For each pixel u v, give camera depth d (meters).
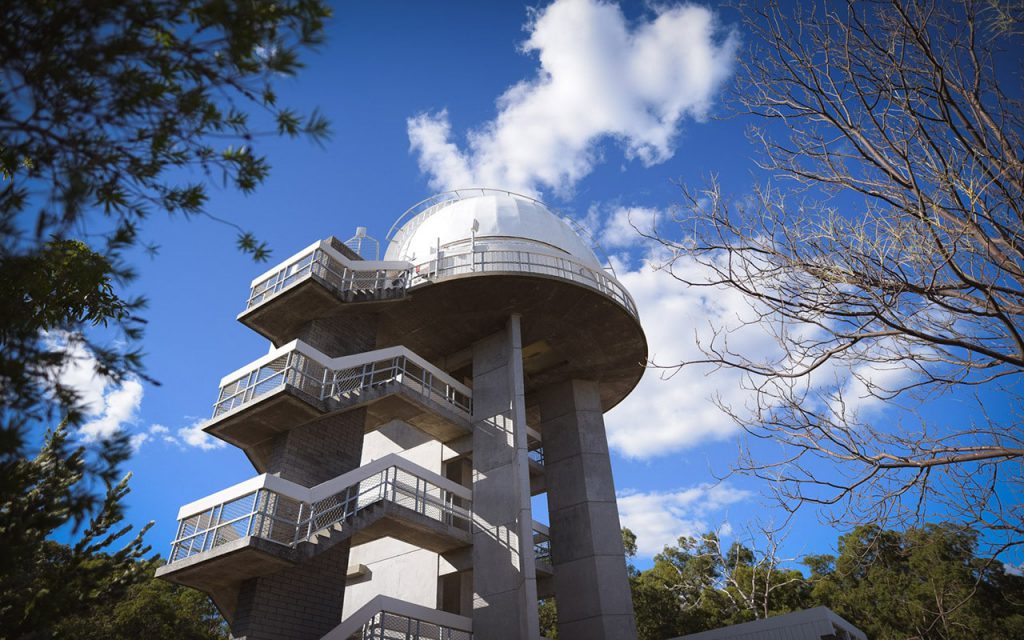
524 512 23.36
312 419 21.66
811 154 6.61
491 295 27.66
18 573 8.68
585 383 33.31
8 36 3.62
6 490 3.83
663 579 43.00
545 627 45.72
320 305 25.12
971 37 5.73
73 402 4.29
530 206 34.09
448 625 20.30
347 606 26.77
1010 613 25.78
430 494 25.03
